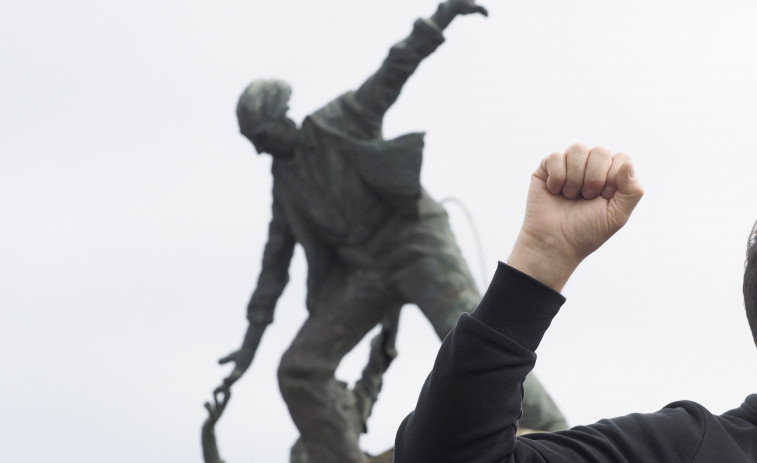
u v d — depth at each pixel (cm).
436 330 1326
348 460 1370
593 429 255
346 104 1366
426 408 249
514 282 251
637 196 253
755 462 252
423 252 1341
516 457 250
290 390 1374
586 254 258
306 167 1367
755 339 256
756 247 256
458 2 1322
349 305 1363
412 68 1333
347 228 1357
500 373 247
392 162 1337
